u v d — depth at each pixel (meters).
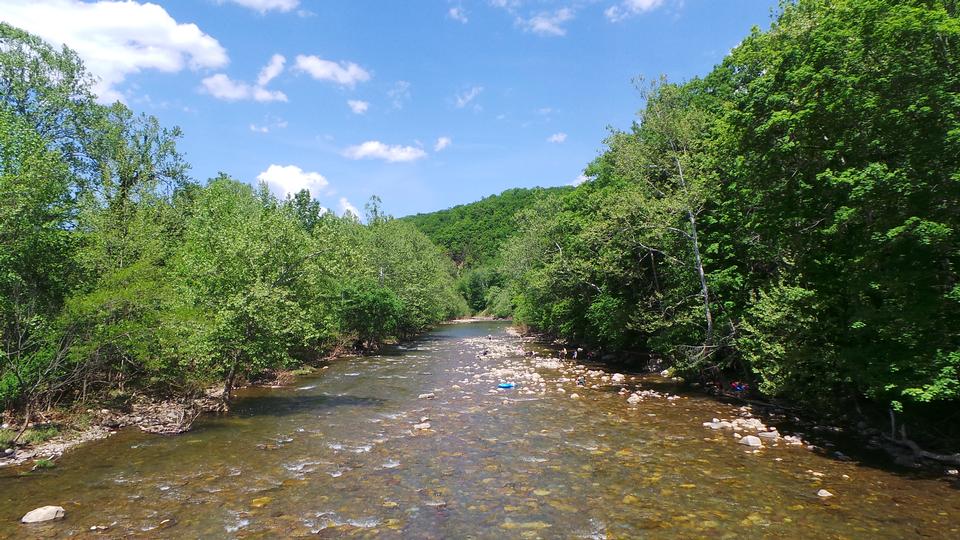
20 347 14.05
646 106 24.95
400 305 42.66
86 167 29.36
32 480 11.05
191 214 30.33
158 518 9.11
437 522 8.99
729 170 18.06
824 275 13.94
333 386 24.08
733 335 19.28
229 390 18.84
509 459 12.73
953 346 10.84
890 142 11.62
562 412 18.08
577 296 34.72
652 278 27.28
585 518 9.13
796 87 13.63
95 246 17.72
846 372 13.45
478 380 25.52
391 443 14.26
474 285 110.75
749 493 10.24
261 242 18.94
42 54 27.61
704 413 17.72
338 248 24.33
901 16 11.23
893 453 12.61
